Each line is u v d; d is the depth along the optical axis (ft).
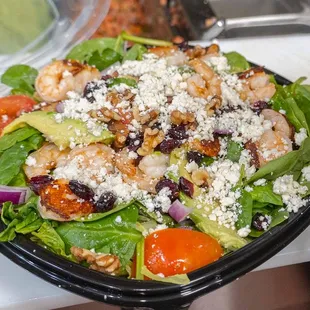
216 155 1.30
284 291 1.37
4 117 1.43
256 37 1.97
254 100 1.42
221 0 2.33
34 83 1.54
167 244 1.18
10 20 1.79
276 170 1.26
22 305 1.26
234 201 1.24
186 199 1.24
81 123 1.31
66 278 1.12
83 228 1.20
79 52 1.64
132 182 1.25
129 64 1.45
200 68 1.41
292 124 1.40
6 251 1.17
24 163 1.30
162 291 1.10
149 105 1.32
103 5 1.90
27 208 1.22
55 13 1.85
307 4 2.24
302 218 1.23
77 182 1.21
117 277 1.12
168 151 1.28
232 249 1.20
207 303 1.33
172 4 2.31
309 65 1.86
